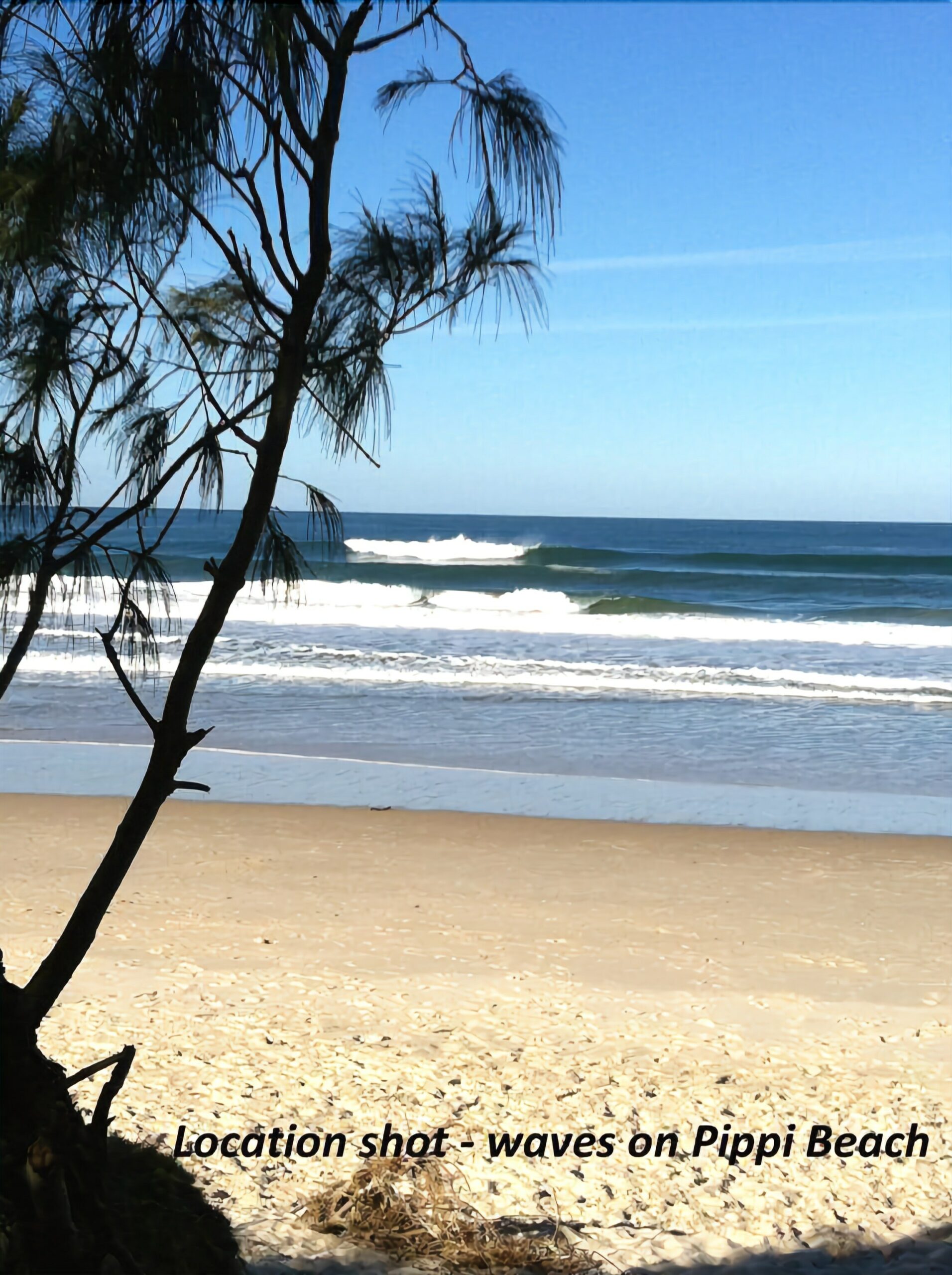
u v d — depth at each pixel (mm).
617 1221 3502
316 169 2225
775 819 10242
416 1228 3221
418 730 14391
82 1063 4625
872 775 12266
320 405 2422
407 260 2365
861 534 105438
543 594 32156
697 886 8109
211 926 6816
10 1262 2053
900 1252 3289
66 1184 2205
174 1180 2576
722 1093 4543
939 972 6316
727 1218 3529
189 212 2201
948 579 42156
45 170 2059
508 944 6668
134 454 2336
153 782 2303
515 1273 3055
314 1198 3441
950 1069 4855
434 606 31969
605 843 9266
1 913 6977
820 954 6621
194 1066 4613
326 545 2461
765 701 16844
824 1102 4480
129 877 7934
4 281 2273
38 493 2311
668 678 18781
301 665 19422
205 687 17047
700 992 5883
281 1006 5426
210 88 2031
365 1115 4211
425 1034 5094
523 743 13711
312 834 9359
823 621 29672
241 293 2381
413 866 8461
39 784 11062
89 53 1982
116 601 22094
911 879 8344
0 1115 2180
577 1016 5445
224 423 2289
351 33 2201
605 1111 4332
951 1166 3924
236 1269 2520
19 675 17422
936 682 18906
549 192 2314
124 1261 2199
